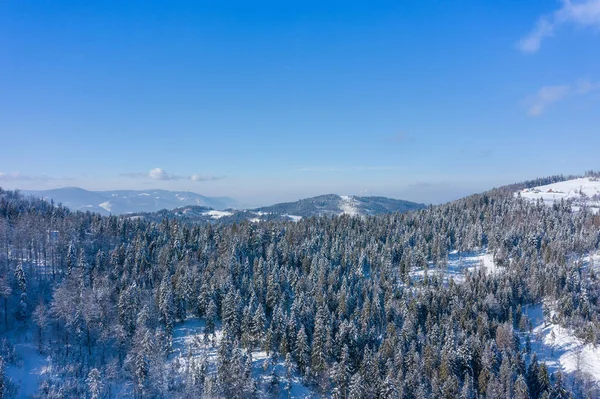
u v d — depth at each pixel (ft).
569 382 338.13
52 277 437.58
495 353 335.88
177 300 392.27
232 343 328.49
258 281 428.15
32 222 504.02
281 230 642.63
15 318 362.12
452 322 375.66
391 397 274.98
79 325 338.13
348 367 302.45
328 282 448.65
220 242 550.36
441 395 293.64
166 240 545.44
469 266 575.79
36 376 296.51
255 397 284.41
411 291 449.06
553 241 582.35
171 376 304.50
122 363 326.24
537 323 434.71
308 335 360.69
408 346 342.85
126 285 401.70
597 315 408.26
